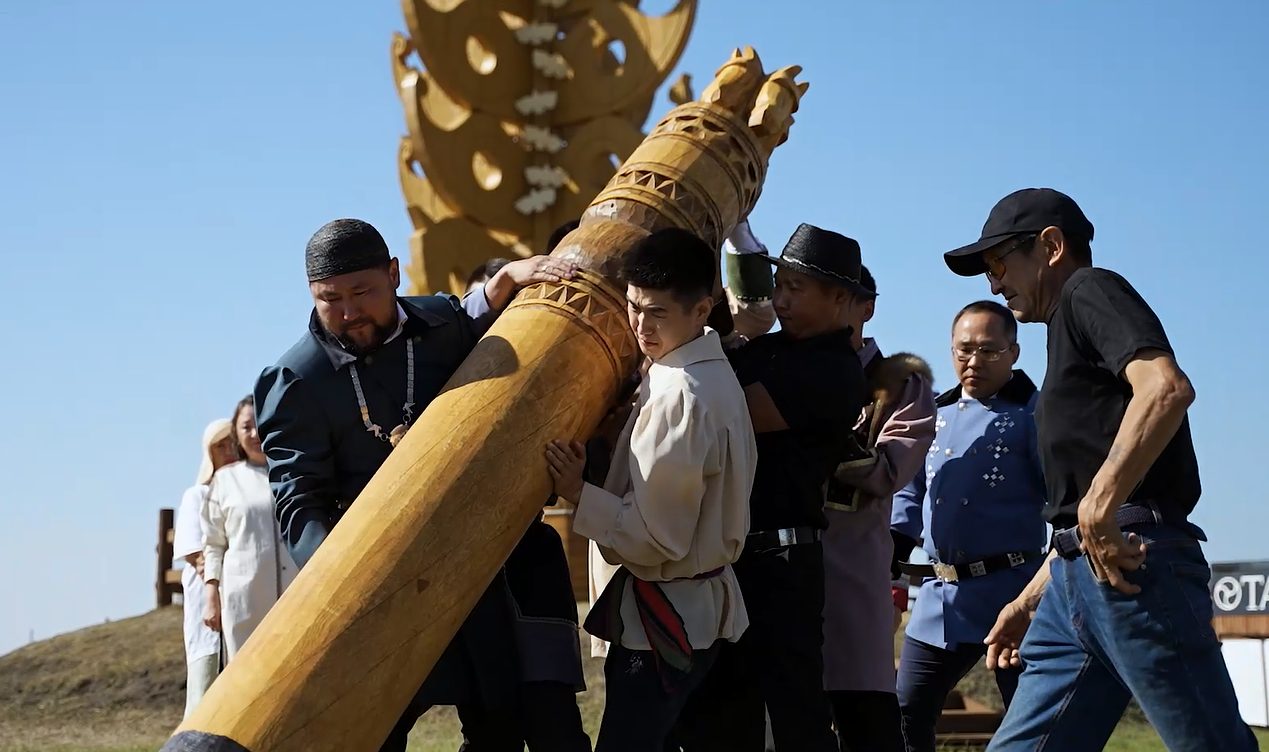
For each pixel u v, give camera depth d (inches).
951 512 245.0
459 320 184.2
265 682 148.9
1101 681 171.0
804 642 185.0
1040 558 244.8
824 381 185.8
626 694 168.2
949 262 187.5
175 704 475.2
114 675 494.3
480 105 597.3
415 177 624.1
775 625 184.7
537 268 180.9
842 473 209.2
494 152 600.1
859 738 208.4
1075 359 167.2
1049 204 179.3
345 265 171.6
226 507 285.4
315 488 177.0
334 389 177.5
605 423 185.3
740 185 193.6
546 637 179.3
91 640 532.7
